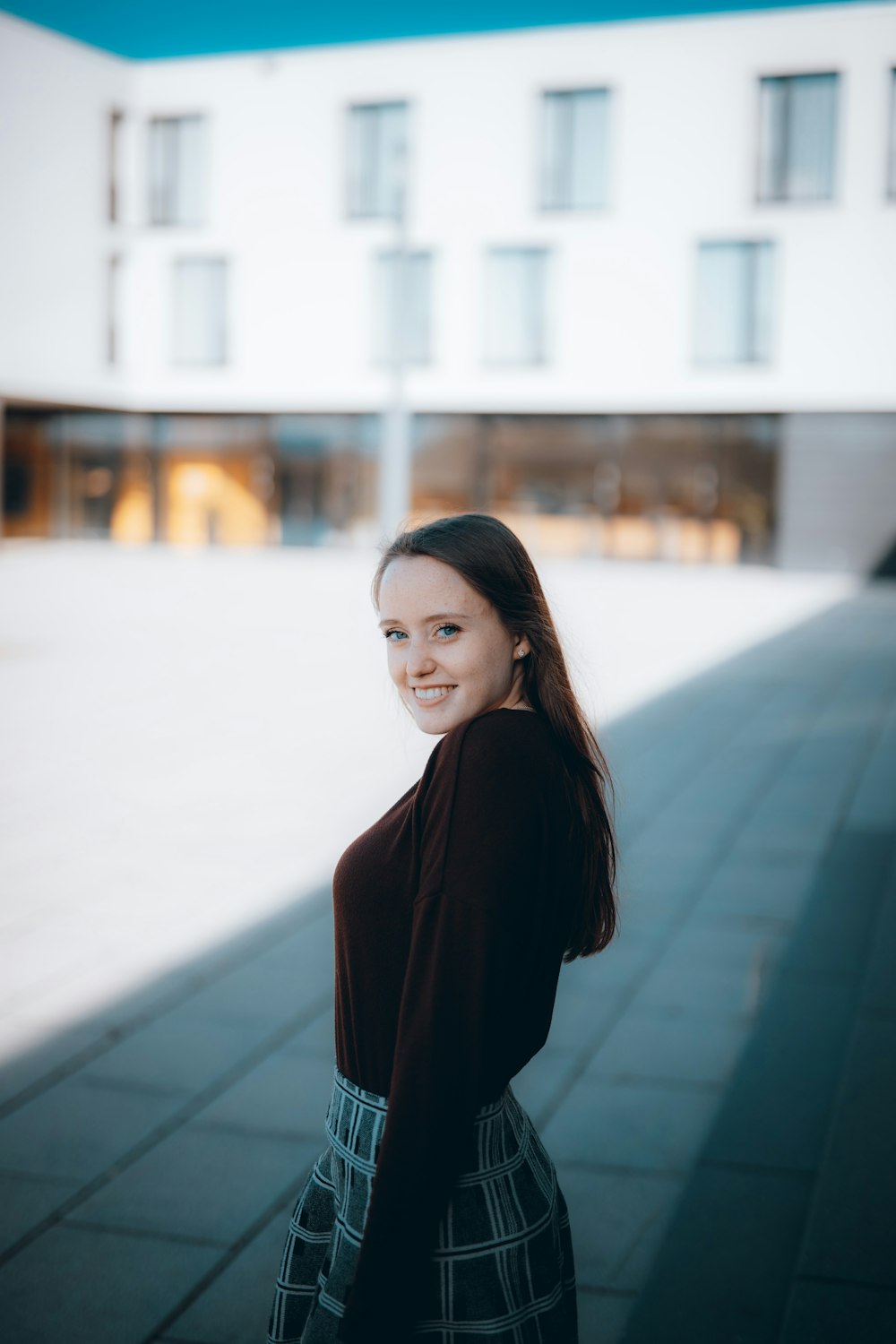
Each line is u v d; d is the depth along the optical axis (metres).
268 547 30.70
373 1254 1.42
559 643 1.70
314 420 30.00
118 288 30.09
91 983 4.83
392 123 27.91
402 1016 1.47
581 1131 3.71
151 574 24.12
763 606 20.61
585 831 1.70
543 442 28.34
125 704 10.88
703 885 6.15
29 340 27.92
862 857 6.57
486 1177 1.58
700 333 26.75
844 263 25.86
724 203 26.25
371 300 28.53
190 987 4.79
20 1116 3.76
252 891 6.00
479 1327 1.55
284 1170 3.47
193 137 29.25
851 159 25.56
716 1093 3.95
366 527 30.02
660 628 17.03
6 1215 3.24
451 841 1.49
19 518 31.89
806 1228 2.93
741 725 10.39
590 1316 2.82
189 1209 3.28
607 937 1.81
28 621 16.34
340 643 14.82
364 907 1.59
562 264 27.22
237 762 8.80
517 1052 1.59
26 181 27.44
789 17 25.47
